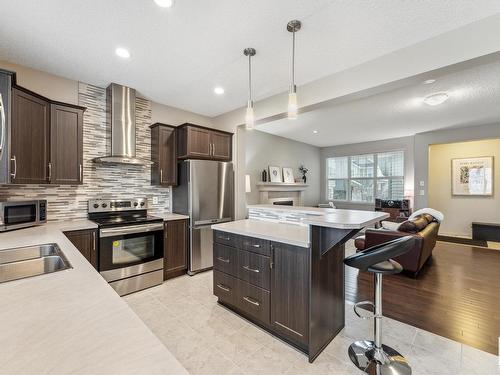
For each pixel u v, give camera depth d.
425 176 5.93
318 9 1.79
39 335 0.65
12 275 1.48
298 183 6.75
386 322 2.29
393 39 2.13
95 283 1.03
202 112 4.15
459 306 2.58
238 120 3.97
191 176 3.45
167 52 2.35
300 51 2.32
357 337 2.07
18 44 2.21
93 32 2.05
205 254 3.58
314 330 1.80
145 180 3.60
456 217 6.39
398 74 2.29
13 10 1.78
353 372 1.67
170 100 3.60
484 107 4.09
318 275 1.85
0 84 1.92
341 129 5.79
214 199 3.68
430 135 5.86
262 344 1.96
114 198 3.28
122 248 2.79
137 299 2.73
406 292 2.94
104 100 3.20
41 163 2.42
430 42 2.12
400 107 4.12
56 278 1.08
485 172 6.03
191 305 2.60
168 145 3.57
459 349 1.90
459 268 3.77
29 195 2.65
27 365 0.53
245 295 2.23
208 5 1.75
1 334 0.65
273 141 6.41
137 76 2.86
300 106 3.07
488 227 5.62
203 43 2.20
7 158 1.96
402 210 6.24
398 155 6.95
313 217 1.96
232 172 3.95
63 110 2.65
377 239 3.52
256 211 2.87
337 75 2.72
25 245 1.69
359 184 7.70
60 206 2.85
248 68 2.65
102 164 3.18
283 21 1.92
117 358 0.56
